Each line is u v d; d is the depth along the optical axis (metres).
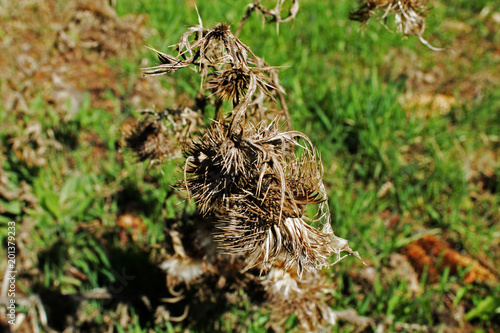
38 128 3.37
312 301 2.00
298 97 3.77
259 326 2.71
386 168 3.49
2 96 3.87
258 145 1.36
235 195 1.44
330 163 3.47
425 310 2.79
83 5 3.29
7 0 4.87
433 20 4.91
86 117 3.69
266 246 1.43
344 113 3.72
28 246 3.04
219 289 2.33
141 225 3.19
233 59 1.49
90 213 3.25
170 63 1.51
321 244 1.50
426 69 4.54
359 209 3.23
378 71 4.46
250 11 1.97
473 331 2.81
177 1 4.94
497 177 3.65
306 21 4.85
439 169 3.46
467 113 3.99
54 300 2.83
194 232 2.03
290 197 1.35
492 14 5.35
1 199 3.18
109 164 3.48
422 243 3.18
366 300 2.76
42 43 4.44
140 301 2.87
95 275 2.85
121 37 3.40
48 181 3.26
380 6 1.95
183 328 2.71
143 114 2.19
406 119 3.88
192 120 2.00
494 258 3.15
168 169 2.90
